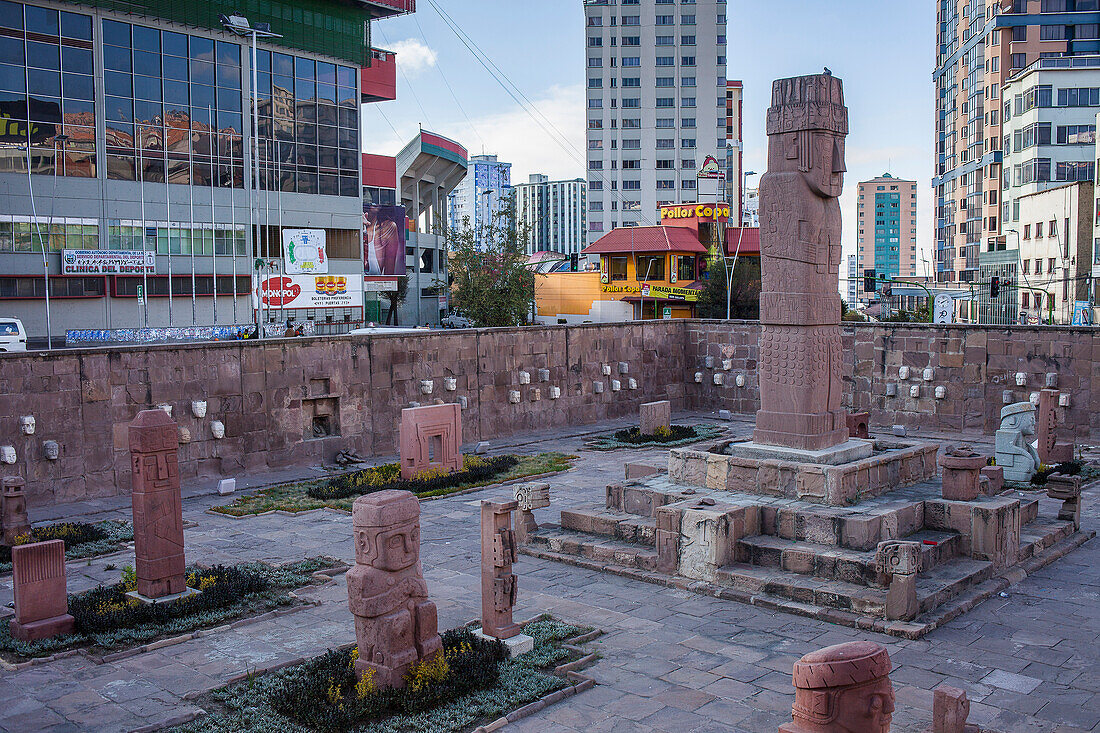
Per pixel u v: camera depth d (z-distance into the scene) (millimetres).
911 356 28891
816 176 15719
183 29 43594
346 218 51969
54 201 40156
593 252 67250
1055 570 14289
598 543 15312
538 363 30141
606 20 91375
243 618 12375
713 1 90875
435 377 27219
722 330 33719
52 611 11758
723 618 12281
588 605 12891
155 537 12672
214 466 22375
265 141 47812
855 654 6113
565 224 188250
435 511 18969
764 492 15586
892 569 11734
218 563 15188
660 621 12188
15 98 38656
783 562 13484
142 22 42125
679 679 10242
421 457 21984
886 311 71875
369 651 9625
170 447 12836
